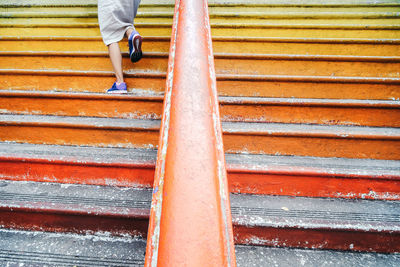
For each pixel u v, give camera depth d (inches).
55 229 44.0
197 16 45.6
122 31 70.0
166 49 86.8
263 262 38.8
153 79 73.9
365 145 55.5
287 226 40.9
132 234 43.1
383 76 74.5
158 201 23.1
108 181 51.4
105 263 37.5
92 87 75.0
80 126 58.4
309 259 39.8
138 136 58.6
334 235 41.2
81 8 109.0
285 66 76.7
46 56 80.7
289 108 62.8
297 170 48.7
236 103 63.2
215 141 27.2
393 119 60.7
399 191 48.4
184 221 21.3
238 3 110.2
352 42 80.8
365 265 38.9
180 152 25.9
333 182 48.9
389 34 88.8
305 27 92.2
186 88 32.1
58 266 36.8
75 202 44.9
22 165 51.7
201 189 23.3
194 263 19.1
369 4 105.5
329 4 107.0
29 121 58.9
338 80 67.1
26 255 38.6
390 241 40.7
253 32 94.8
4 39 88.6
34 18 103.0
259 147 57.6
